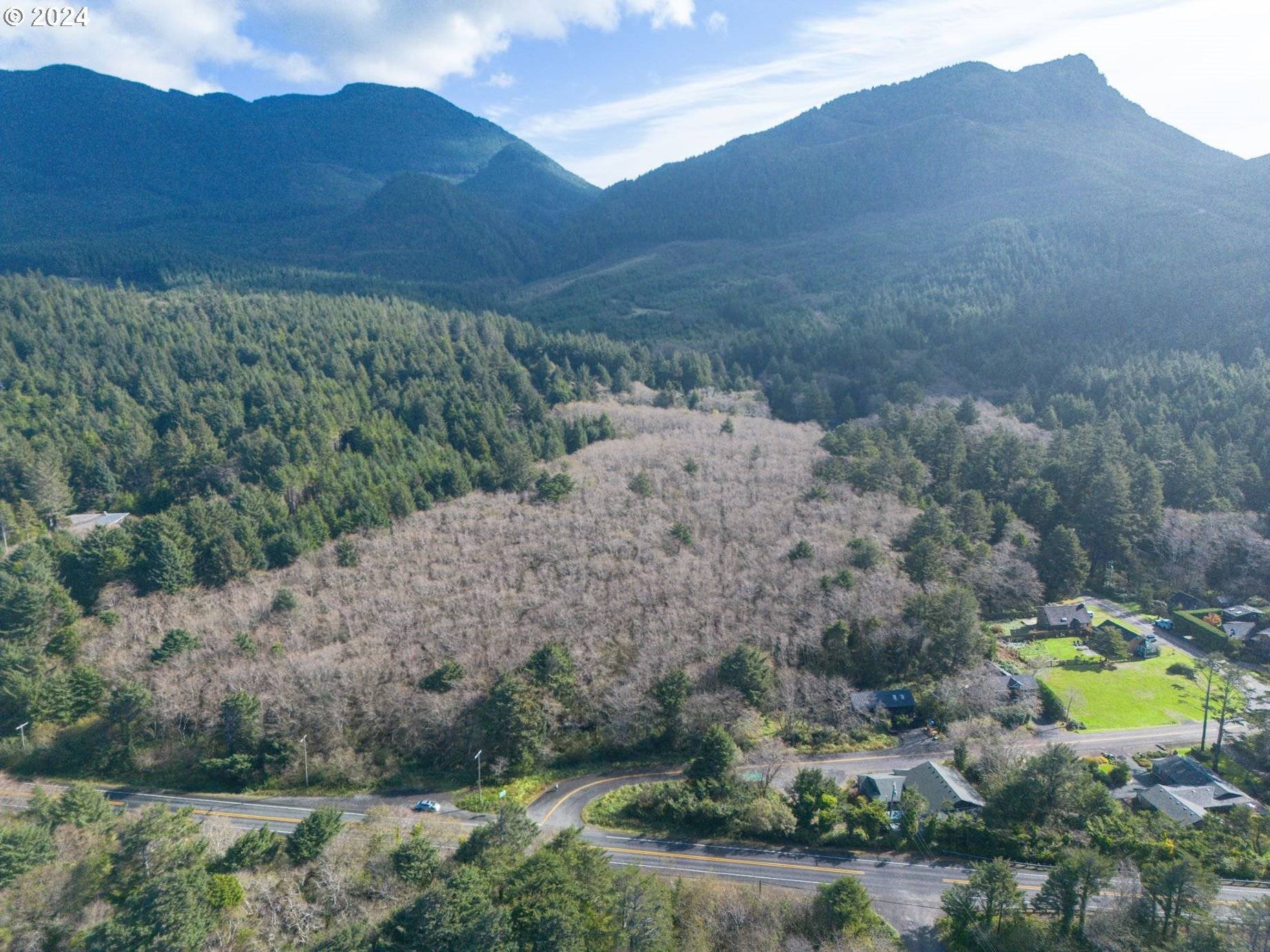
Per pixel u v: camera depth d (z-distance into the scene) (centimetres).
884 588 10225
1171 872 5478
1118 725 8875
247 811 7719
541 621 9669
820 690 9144
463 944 5031
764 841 7238
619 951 5431
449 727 8419
